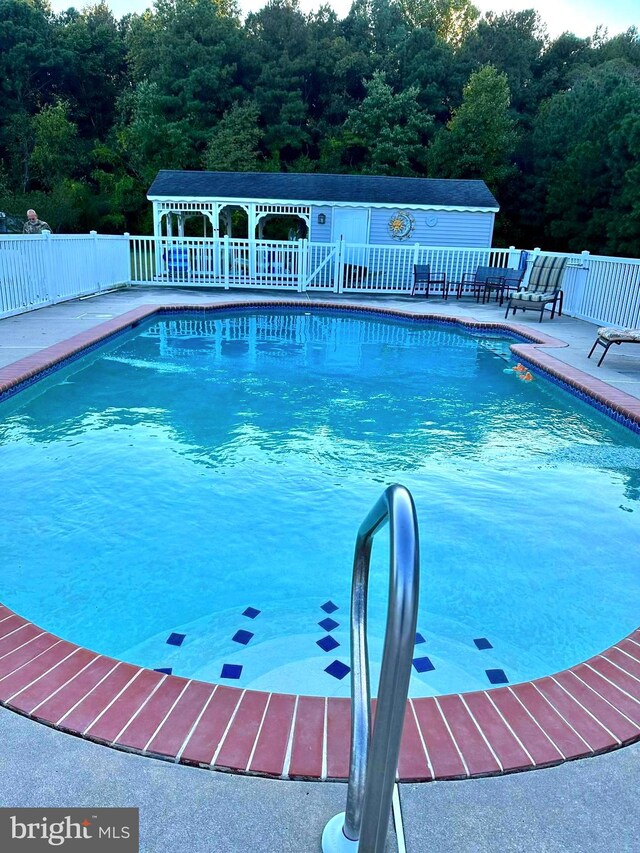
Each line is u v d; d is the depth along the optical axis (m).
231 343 10.34
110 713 2.03
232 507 4.29
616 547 3.86
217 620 3.04
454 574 3.50
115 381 7.63
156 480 4.68
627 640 2.61
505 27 38.03
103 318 10.33
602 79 31.59
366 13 39.72
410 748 1.92
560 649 2.88
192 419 6.20
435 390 7.71
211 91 34.50
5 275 9.83
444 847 1.59
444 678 2.64
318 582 3.43
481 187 19.09
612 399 6.35
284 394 7.29
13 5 37.34
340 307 13.78
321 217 17.92
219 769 1.81
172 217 31.55
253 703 2.10
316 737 1.94
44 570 3.43
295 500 4.42
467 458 5.34
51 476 4.70
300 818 1.66
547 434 6.06
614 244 26.52
